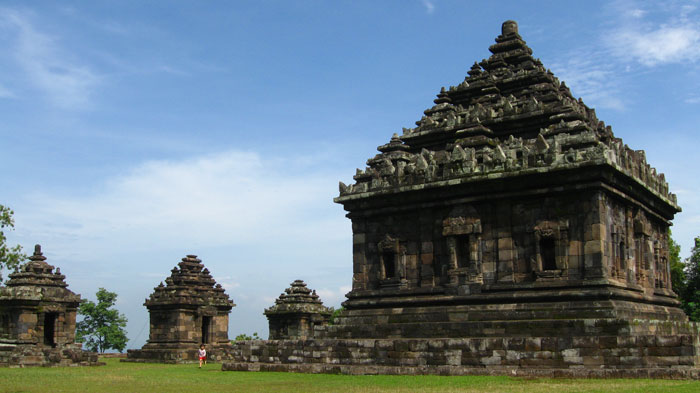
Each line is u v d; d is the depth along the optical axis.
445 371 31.52
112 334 96.31
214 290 73.19
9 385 30.67
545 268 35.22
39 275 57.44
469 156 37.50
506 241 36.19
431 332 35.91
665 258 42.22
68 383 31.58
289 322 70.88
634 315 33.72
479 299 36.22
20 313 54.34
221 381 31.30
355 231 41.91
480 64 47.22
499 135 41.12
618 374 27.42
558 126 37.78
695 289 62.53
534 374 29.14
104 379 33.91
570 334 31.81
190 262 71.19
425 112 45.62
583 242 33.84
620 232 35.66
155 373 38.75
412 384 27.41
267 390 26.33
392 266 40.72
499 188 36.34
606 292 32.53
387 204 40.38
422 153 40.75
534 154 35.12
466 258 37.81
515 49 46.81
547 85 42.69
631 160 36.94
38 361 52.25
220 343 70.75
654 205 39.88
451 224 37.78
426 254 38.84
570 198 34.59
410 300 38.53
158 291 67.75
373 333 37.94
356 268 41.53
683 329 35.03
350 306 40.97
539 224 35.09
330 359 36.16
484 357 31.73
